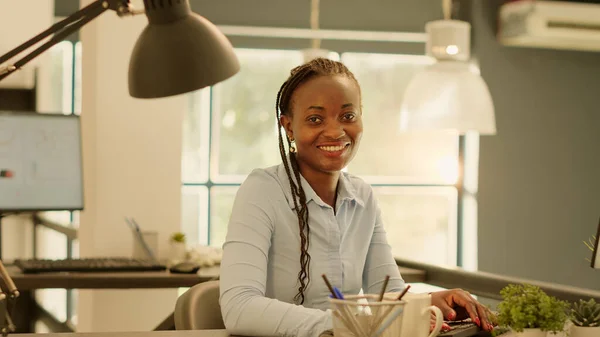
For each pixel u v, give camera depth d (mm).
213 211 6598
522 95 6789
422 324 1233
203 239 6574
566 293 1880
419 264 2783
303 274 1585
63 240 5129
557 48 6812
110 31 3498
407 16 6688
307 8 6539
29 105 5309
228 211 6613
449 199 6902
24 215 5875
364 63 6727
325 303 1599
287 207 1598
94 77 3504
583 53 6875
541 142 6832
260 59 6609
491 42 6727
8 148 3289
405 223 6855
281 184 1615
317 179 1616
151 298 3594
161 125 3588
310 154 1552
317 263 1598
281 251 1595
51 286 2922
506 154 6781
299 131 1551
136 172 3553
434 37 4512
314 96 1528
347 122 1551
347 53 6664
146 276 2984
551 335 1339
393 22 6668
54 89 6098
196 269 3105
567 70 6852
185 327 1659
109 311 3541
